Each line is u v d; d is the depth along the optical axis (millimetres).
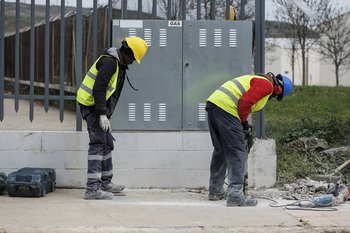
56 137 7207
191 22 7328
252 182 7309
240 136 6117
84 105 6391
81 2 7414
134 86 7309
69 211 5543
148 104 7324
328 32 23734
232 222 5098
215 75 7352
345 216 5402
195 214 5496
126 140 7289
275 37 24156
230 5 8273
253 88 5984
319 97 16062
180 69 7332
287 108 14094
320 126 9977
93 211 5566
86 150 7230
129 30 7301
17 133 7176
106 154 6820
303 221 5113
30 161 7199
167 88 7332
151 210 5684
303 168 7934
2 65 7367
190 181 7336
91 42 8055
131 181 7309
